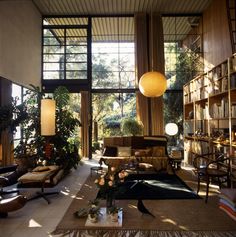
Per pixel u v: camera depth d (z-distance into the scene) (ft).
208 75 19.58
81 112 28.17
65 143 20.17
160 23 28.68
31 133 19.84
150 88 17.37
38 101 20.04
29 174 14.01
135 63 28.66
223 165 15.66
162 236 9.68
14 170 15.12
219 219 11.25
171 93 28.89
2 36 18.88
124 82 29.09
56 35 29.45
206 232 9.98
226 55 21.49
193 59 28.71
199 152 21.47
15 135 21.15
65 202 13.74
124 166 18.11
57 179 15.05
